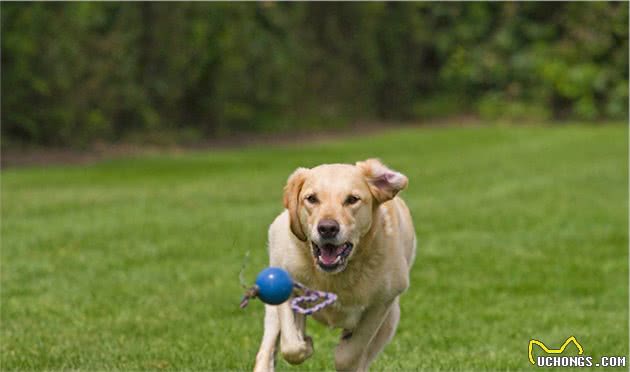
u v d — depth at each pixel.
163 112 20.75
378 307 5.27
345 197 5.00
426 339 7.12
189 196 13.80
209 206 12.96
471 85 29.95
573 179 16.53
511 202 13.93
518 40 29.48
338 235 4.88
